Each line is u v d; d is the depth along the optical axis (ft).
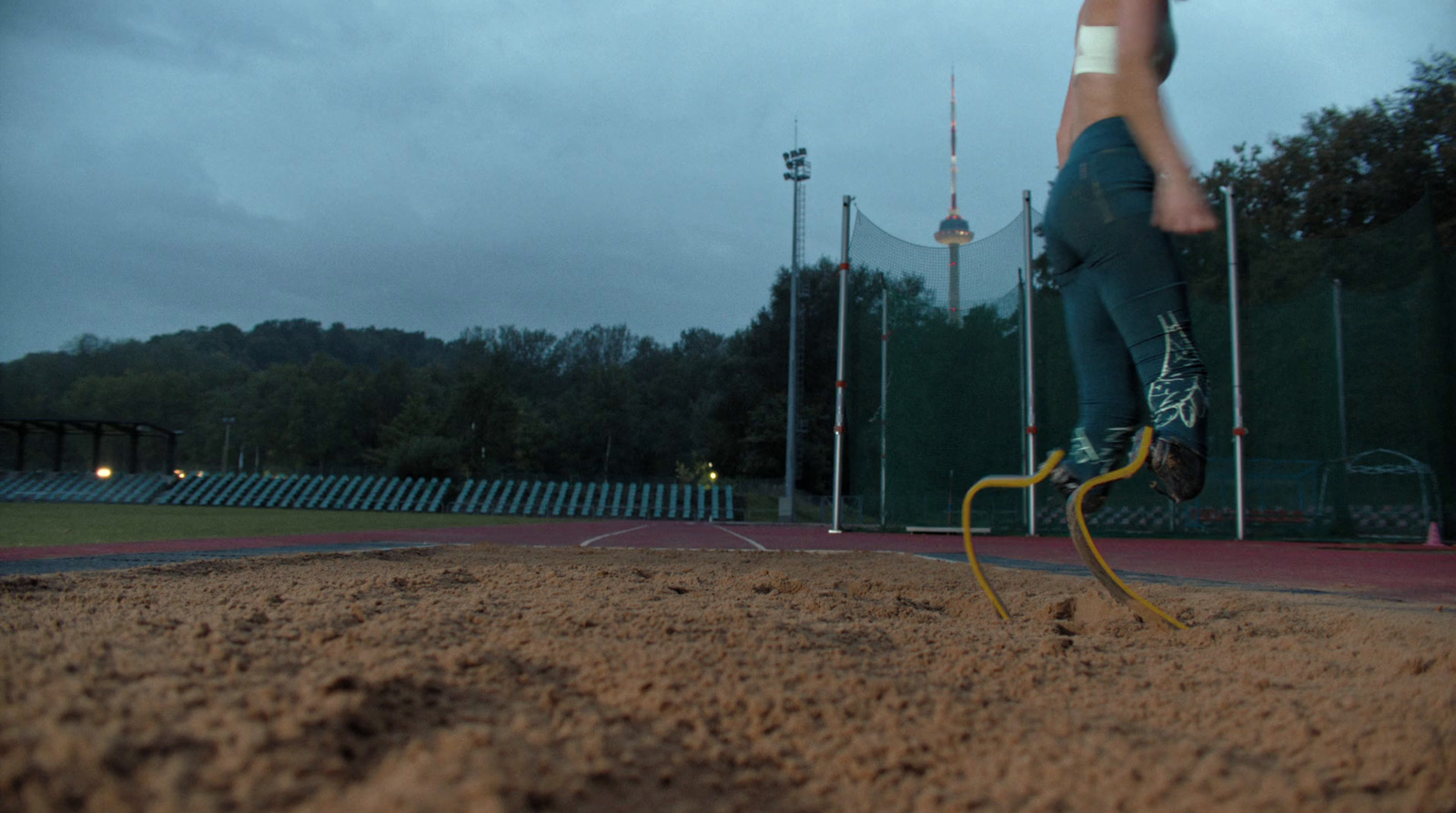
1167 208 7.41
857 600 10.18
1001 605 9.41
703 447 175.94
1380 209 76.43
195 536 30.81
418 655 5.34
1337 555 27.35
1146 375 7.93
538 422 183.32
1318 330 42.96
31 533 31.09
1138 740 4.45
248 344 380.99
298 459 219.00
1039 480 9.16
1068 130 8.79
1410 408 41.29
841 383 42.42
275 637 5.95
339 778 3.20
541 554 20.56
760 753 4.11
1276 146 81.87
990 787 3.83
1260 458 42.80
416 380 232.12
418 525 50.75
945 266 42.60
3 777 2.84
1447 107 74.23
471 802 2.86
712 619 7.39
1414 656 6.08
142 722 3.56
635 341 244.63
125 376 237.25
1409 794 3.63
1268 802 3.51
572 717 4.39
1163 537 41.42
